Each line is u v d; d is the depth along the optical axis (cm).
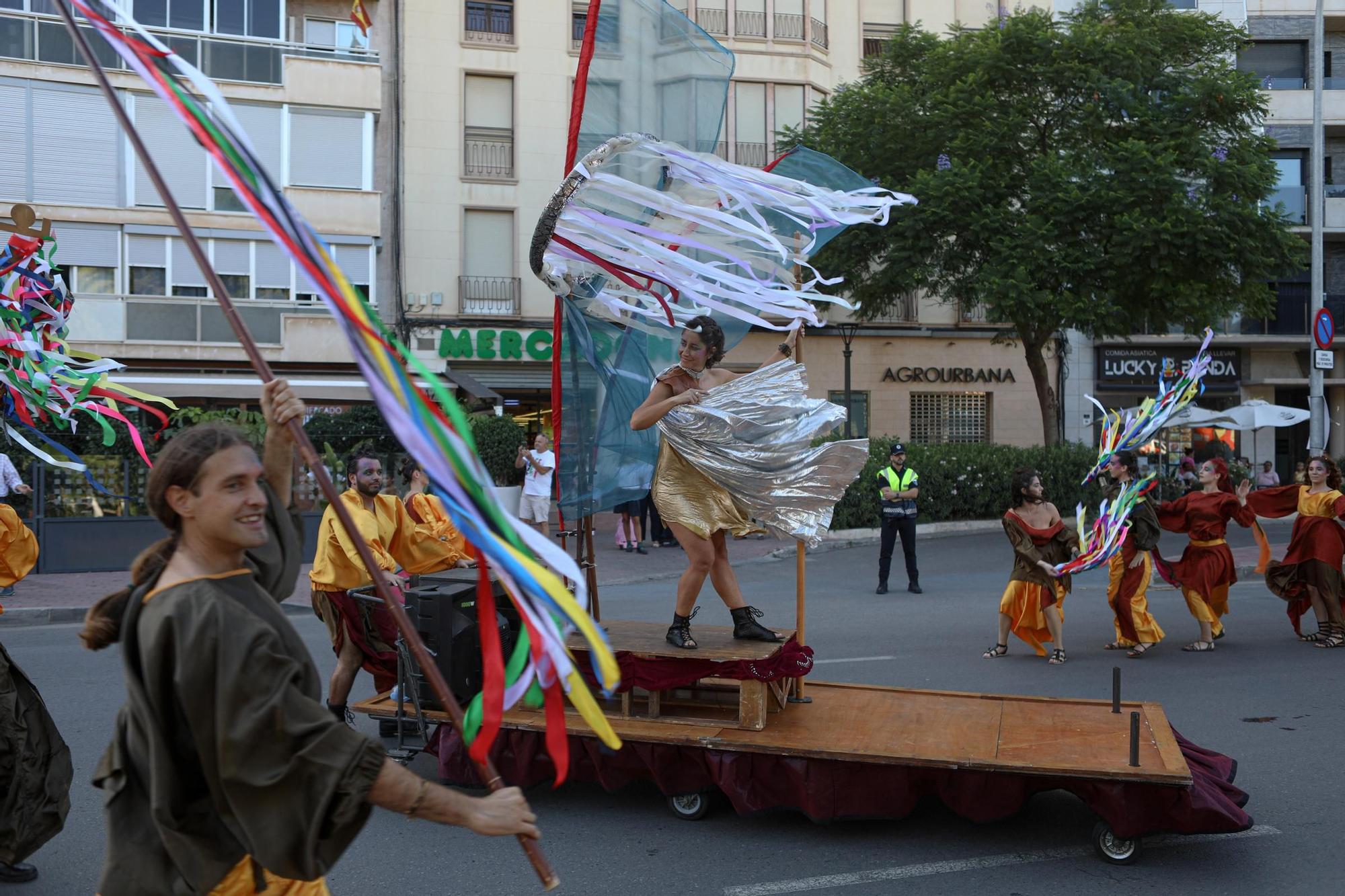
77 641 1123
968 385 3186
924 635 1096
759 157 2950
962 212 2370
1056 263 2306
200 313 2422
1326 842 532
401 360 250
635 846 529
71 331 2334
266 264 2497
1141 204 2302
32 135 2311
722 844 531
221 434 254
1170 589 1428
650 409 554
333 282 238
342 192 2562
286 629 254
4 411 596
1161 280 2289
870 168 2514
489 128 2822
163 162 2409
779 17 2969
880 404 3128
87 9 248
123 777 250
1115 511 952
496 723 249
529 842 248
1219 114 2417
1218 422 2434
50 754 459
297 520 290
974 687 856
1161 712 588
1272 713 775
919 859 512
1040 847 528
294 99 2519
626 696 575
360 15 2250
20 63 2292
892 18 3141
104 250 2380
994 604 1309
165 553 259
